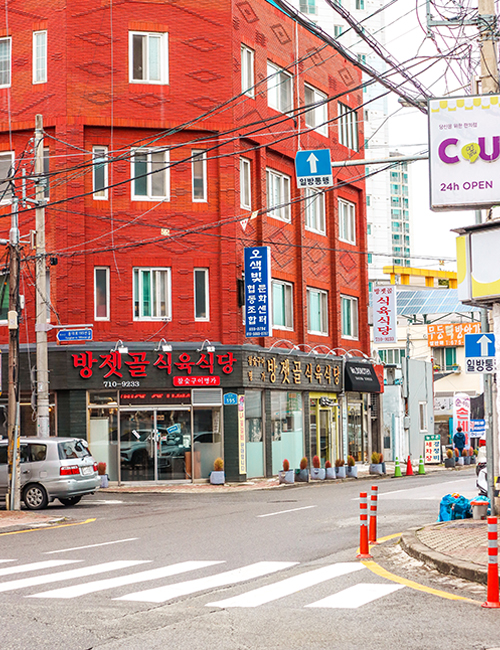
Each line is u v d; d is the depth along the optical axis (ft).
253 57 110.11
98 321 100.78
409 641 25.21
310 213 123.44
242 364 103.35
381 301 133.49
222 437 103.30
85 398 100.22
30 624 28.40
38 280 83.97
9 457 73.72
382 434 143.84
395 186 471.62
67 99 100.73
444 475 116.57
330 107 129.18
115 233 101.30
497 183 45.27
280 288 116.06
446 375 247.09
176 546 47.98
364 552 41.98
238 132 105.70
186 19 103.96
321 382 122.52
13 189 78.13
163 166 103.30
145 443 101.91
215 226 103.71
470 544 41.98
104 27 102.17
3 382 103.40
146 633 26.86
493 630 26.45
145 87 102.53
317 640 25.59
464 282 46.16
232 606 31.09
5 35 103.81
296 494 85.92
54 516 68.80
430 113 46.14
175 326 102.42
